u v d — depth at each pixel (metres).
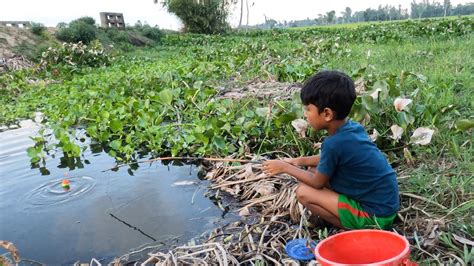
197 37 23.58
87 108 6.50
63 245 3.15
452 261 2.36
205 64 9.11
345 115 2.64
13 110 7.60
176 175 4.29
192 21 28.45
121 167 4.61
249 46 13.02
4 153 5.33
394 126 3.75
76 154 5.01
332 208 2.72
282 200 3.33
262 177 3.72
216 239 3.02
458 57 7.84
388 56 9.12
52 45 14.54
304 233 2.89
